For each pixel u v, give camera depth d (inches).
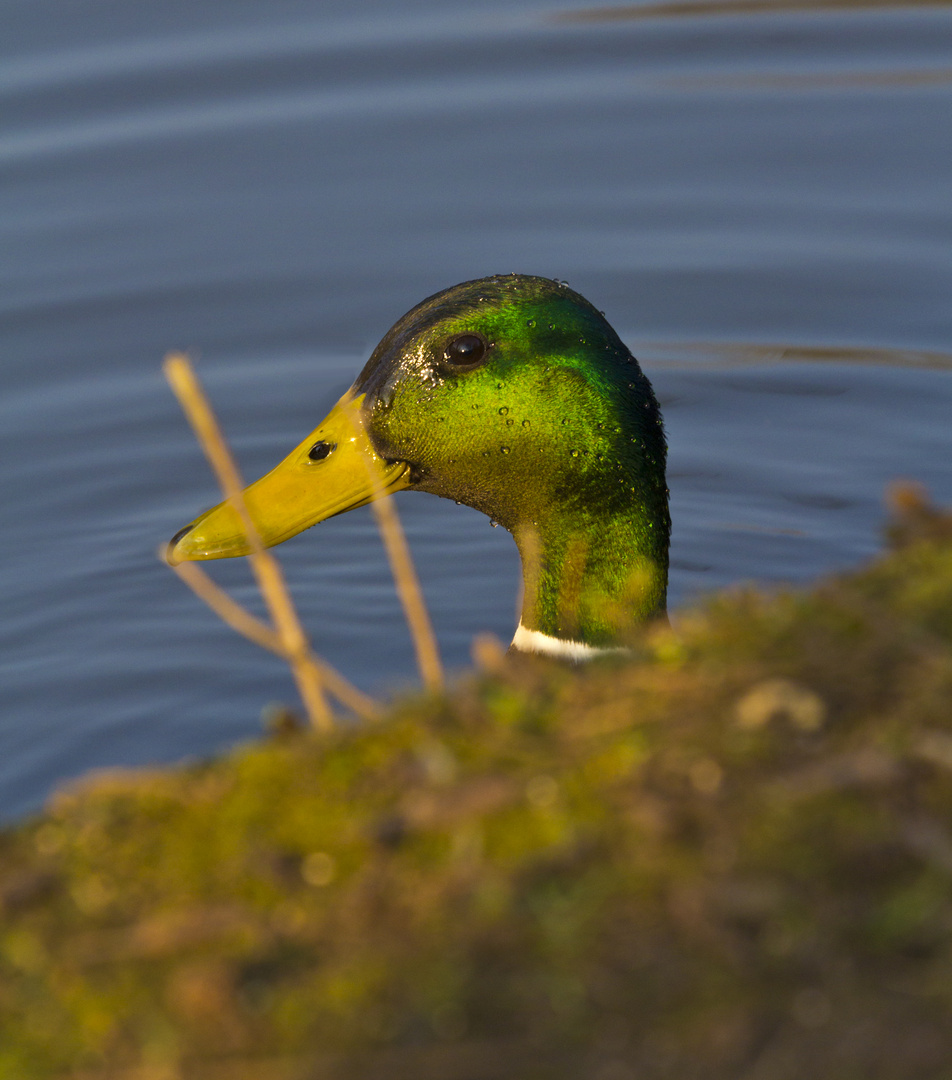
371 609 438.6
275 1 715.4
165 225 574.9
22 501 474.3
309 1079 137.5
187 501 472.7
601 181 593.3
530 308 313.3
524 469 316.8
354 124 629.6
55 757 373.7
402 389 317.4
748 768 160.1
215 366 519.2
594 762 165.8
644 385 318.3
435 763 169.5
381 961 147.3
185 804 172.4
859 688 168.6
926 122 615.5
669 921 146.3
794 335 530.0
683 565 454.0
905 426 495.2
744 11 717.3
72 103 637.9
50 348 524.7
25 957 156.2
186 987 145.5
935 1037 133.9
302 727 193.0
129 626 428.8
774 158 601.0
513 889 152.0
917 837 149.7
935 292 536.4
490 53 677.9
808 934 143.2
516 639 333.4
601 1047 136.9
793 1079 132.5
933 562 193.6
